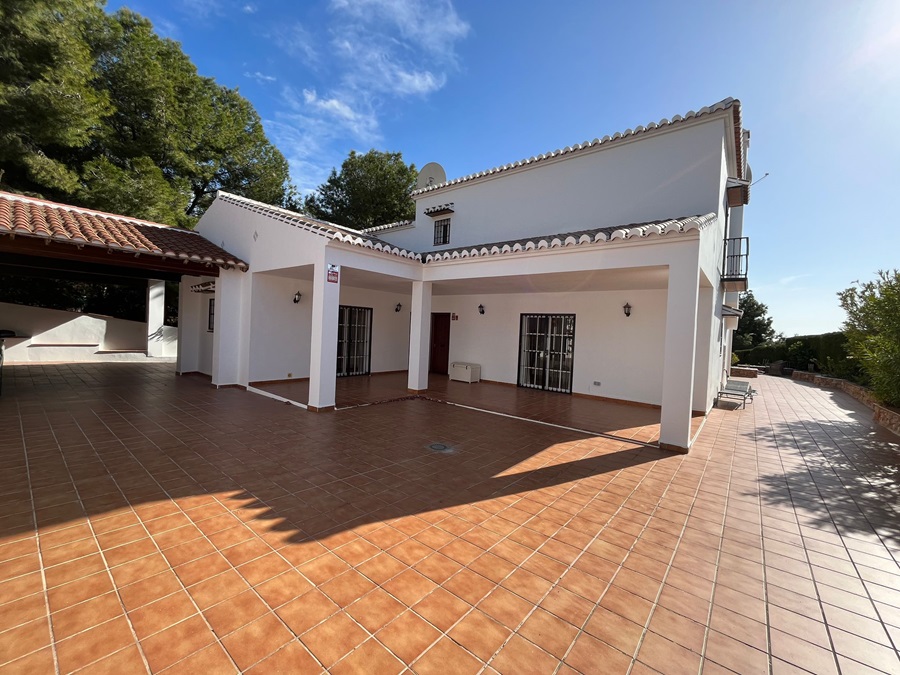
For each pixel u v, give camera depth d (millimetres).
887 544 3598
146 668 2010
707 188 8562
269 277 10398
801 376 18781
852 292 12008
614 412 8930
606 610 2609
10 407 7441
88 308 18453
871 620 2605
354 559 3086
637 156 9414
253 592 2639
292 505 3971
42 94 10406
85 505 3781
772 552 3424
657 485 4879
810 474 5414
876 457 6242
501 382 12594
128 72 15047
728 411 10008
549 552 3305
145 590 2609
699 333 8867
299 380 11172
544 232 10992
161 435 6055
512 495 4441
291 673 2018
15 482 4234
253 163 22531
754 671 2164
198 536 3316
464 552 3254
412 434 6711
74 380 10555
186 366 12109
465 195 12984
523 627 2420
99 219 9359
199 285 11609
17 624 2262
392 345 14352
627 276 7848
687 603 2717
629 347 10023
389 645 2232
